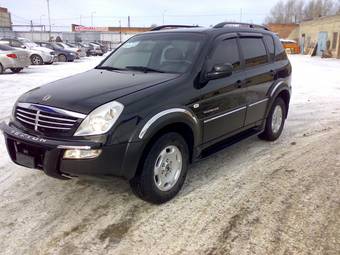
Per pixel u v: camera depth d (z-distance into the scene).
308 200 3.84
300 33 53.34
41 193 3.96
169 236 3.18
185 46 4.35
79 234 3.20
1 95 9.78
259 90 5.11
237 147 5.57
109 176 3.29
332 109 8.63
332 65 24.06
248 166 4.78
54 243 3.06
